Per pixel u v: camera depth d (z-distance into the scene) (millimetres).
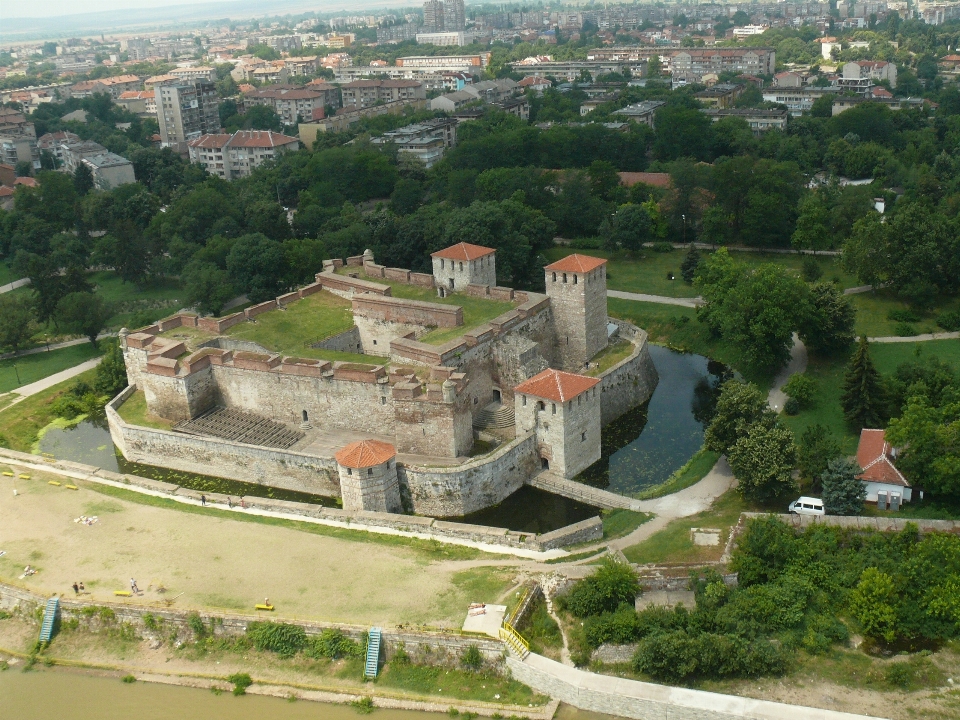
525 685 83500
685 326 172125
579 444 120875
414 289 161250
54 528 108438
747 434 111875
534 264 192500
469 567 96625
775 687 78812
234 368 133625
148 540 105125
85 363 169250
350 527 107312
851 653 81312
